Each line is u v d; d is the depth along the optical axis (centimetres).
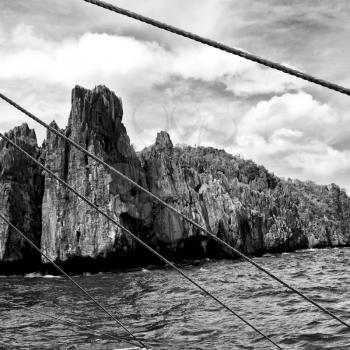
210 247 7581
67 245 5841
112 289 3747
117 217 5903
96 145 6234
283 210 10531
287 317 2128
